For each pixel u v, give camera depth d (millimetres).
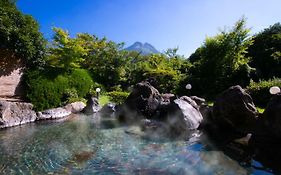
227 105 11367
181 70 28125
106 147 10258
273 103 9859
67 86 21938
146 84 19156
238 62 21625
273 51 22812
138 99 18359
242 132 11039
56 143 10977
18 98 18188
